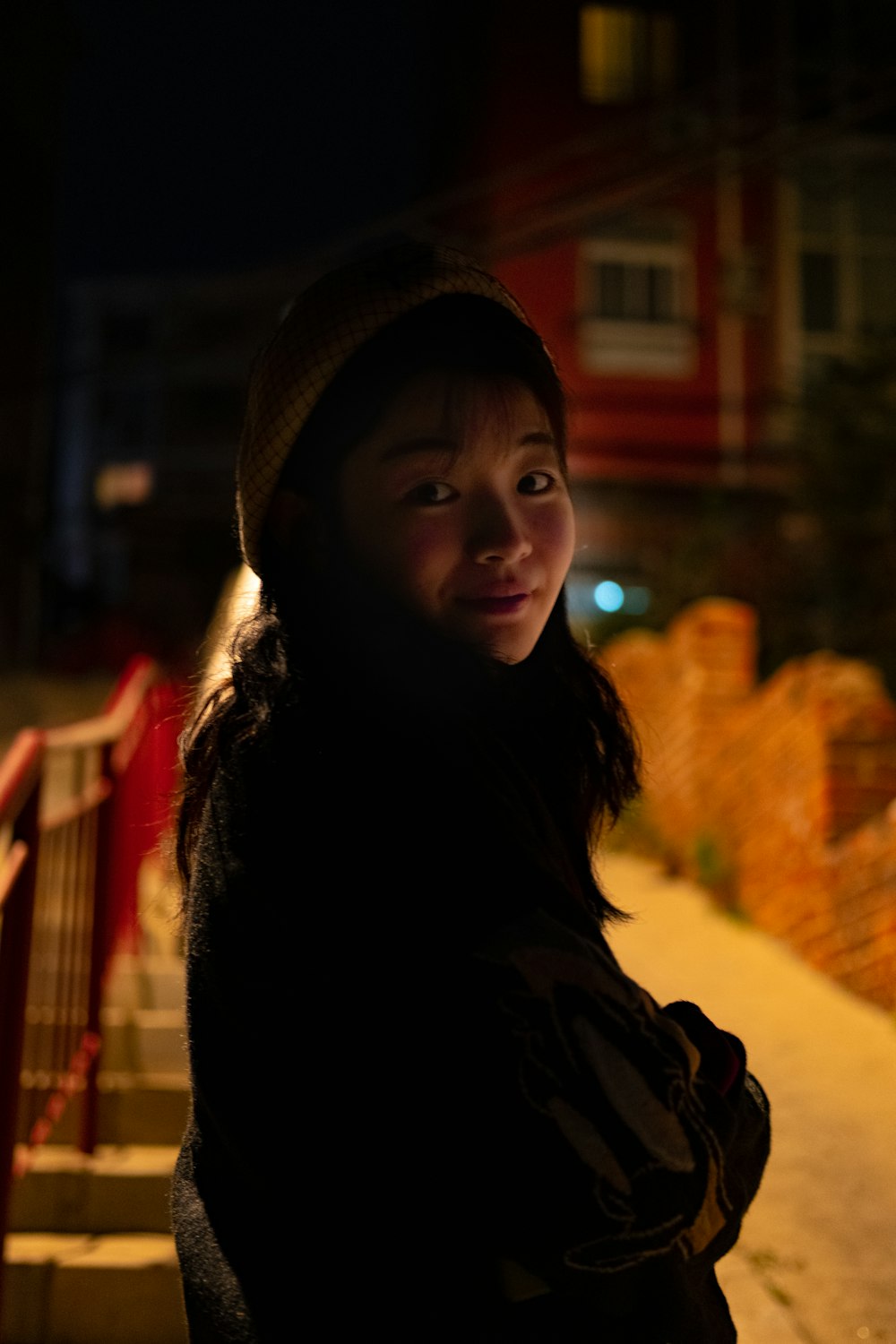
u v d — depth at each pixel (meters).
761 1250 3.30
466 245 9.81
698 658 7.61
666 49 19.08
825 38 18.80
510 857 0.95
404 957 0.92
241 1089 0.98
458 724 1.00
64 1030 3.49
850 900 5.39
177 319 29.33
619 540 18.23
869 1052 4.69
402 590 1.04
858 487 11.84
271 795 1.00
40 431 19.36
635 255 18.77
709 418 18.56
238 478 1.13
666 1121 0.90
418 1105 0.90
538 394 1.07
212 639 1.31
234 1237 0.99
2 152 17.97
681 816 7.75
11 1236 3.39
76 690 13.40
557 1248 0.87
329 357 1.03
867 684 5.83
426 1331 0.90
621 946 6.20
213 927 1.00
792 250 18.95
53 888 3.72
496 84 19.00
